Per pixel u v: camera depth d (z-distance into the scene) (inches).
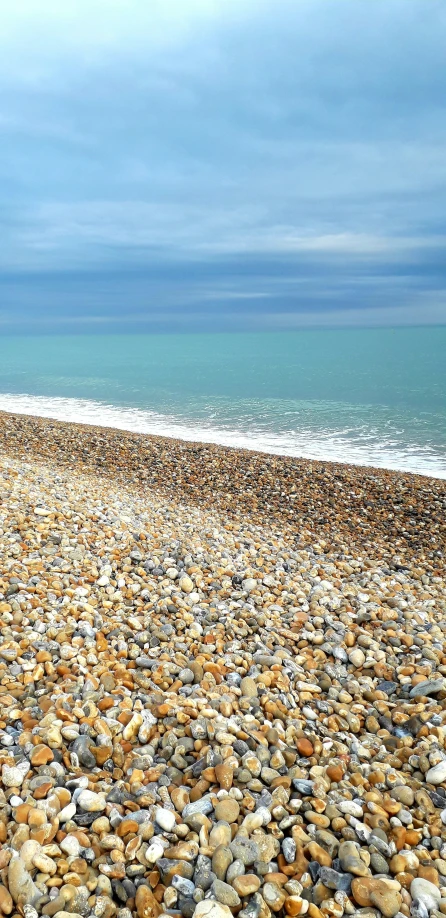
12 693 214.4
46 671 231.9
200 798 169.8
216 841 152.9
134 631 280.2
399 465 888.3
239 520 598.9
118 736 195.0
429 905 142.6
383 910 139.3
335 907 139.2
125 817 158.6
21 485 521.7
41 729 188.4
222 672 250.7
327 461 895.7
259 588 357.4
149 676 241.1
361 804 175.6
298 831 159.3
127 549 393.1
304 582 381.1
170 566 374.0
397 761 200.1
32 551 359.9
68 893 134.5
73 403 1557.6
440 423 1199.6
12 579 309.9
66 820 154.8
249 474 776.3
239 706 222.2
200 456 863.7
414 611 344.5
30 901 132.5
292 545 513.3
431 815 174.2
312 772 187.0
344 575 430.3
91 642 259.1
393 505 667.4
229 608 319.9
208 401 1566.2
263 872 146.8
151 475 772.6
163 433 1124.5
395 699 247.0
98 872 144.1
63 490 546.3
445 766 192.7
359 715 231.6
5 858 141.4
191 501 668.1
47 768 171.6
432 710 231.3
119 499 573.0
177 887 140.6
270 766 188.4
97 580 330.6
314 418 1283.2
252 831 158.6
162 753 191.5
